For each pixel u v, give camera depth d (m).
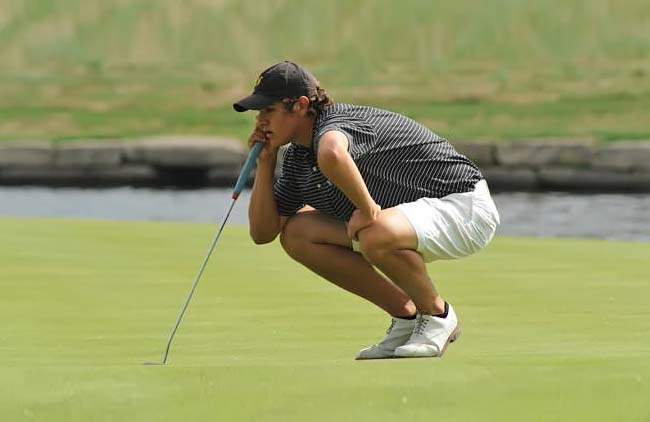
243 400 13.91
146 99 98.75
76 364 16.52
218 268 27.05
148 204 60.19
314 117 16.67
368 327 19.88
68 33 109.88
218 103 97.94
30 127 91.75
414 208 16.39
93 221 37.53
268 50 108.06
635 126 84.06
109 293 23.61
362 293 17.23
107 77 103.38
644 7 108.12
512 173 67.94
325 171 15.88
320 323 20.30
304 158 16.92
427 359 16.00
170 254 29.48
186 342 18.64
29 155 72.69
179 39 109.25
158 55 107.62
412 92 97.94
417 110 92.56
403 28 108.69
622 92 93.00
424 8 110.00
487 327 19.67
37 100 98.44
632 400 13.88
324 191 16.88
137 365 15.80
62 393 14.16
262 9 111.44
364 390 14.22
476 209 16.66
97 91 100.50
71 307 22.03
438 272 26.58
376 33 108.69
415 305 16.70
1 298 22.95
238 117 93.69
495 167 68.19
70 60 106.38
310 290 23.84
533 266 27.55
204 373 14.89
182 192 66.56
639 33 105.25
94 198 63.22
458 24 108.31
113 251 30.00
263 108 16.52
